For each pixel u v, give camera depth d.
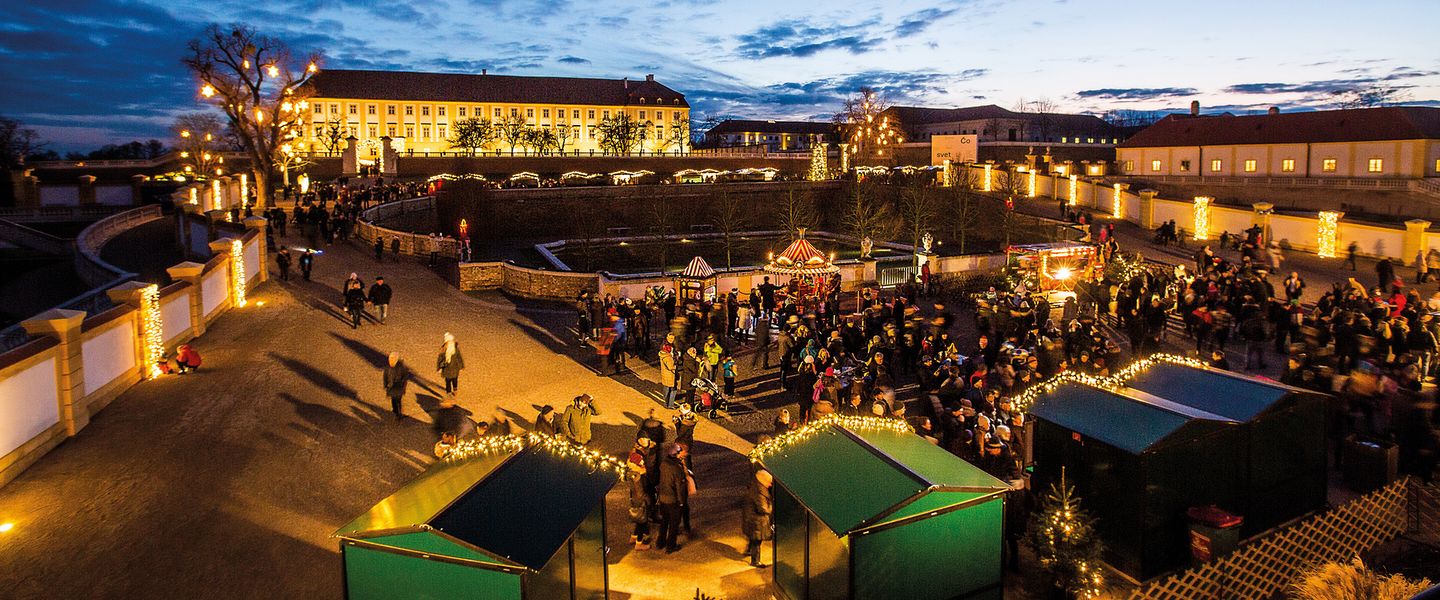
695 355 18.34
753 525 11.27
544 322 26.72
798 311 24.19
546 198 57.44
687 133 129.75
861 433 10.86
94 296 22.61
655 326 26.39
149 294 19.22
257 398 18.06
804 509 9.55
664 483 11.82
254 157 50.34
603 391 19.89
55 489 13.74
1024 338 20.22
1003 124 123.44
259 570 11.55
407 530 7.95
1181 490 10.56
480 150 107.69
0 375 13.67
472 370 21.25
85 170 71.31
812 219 57.69
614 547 12.13
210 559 11.80
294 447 15.69
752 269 31.55
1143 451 10.20
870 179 64.56
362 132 115.00
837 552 8.98
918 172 62.59
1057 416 11.42
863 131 94.06
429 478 9.35
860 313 25.48
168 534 12.44
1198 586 9.70
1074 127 128.00
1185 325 24.42
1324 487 11.85
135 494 13.62
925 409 15.20
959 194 52.88
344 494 13.93
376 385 19.56
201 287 22.98
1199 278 25.95
